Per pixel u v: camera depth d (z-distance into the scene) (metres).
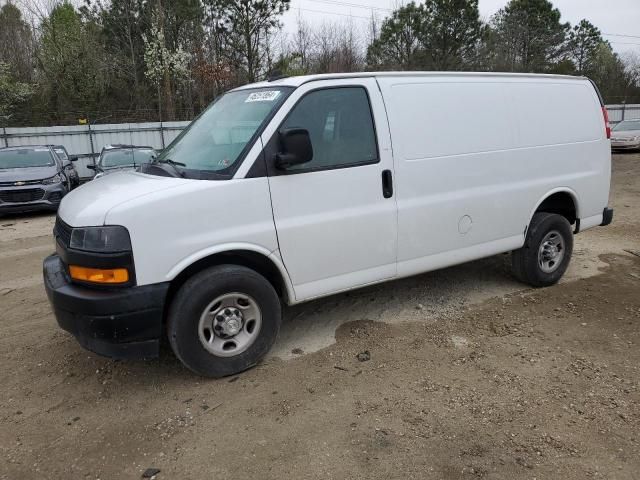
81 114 27.39
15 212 11.66
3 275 6.89
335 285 4.19
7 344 4.61
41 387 3.87
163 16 28.00
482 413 3.35
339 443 3.09
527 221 5.32
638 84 44.66
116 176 4.34
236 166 3.70
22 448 3.17
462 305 5.19
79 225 3.43
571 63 43.62
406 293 5.54
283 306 5.24
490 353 4.16
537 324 4.70
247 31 29.50
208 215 3.57
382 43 33.19
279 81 4.21
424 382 3.74
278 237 3.83
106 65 29.78
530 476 2.78
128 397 3.68
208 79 27.98
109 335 3.41
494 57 38.28
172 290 3.73
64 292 3.46
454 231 4.75
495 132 4.94
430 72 4.64
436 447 3.03
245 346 3.88
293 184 3.87
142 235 3.38
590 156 5.76
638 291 5.50
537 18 41.97
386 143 4.27
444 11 32.19
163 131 22.61
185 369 4.04
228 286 3.70
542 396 3.53
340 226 4.09
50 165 12.66
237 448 3.08
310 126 3.96
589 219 5.91
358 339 4.47
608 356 4.07
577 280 5.91
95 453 3.10
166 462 2.99
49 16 29.56
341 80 4.13
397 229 4.38
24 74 30.94
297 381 3.81
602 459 2.89
